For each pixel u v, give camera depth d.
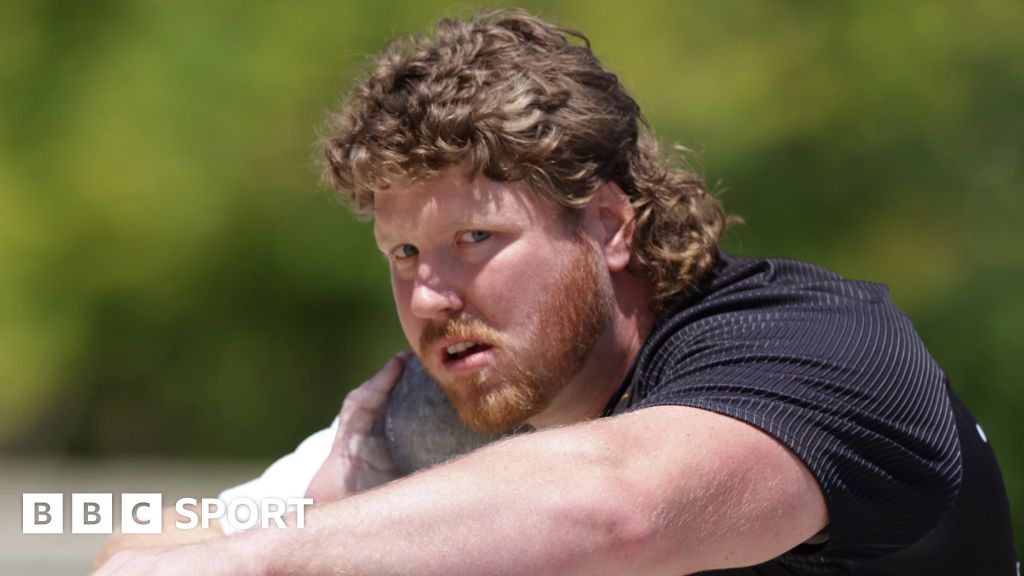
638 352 7.15
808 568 6.20
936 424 6.25
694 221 7.53
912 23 26.19
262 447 31.67
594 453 5.39
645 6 26.45
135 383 31.52
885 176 26.38
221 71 27.88
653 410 5.71
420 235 6.79
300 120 28.12
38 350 30.23
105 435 32.19
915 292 25.97
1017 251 25.89
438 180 6.70
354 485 7.80
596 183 6.98
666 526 5.30
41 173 28.41
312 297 29.84
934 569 6.73
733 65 26.33
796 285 6.99
